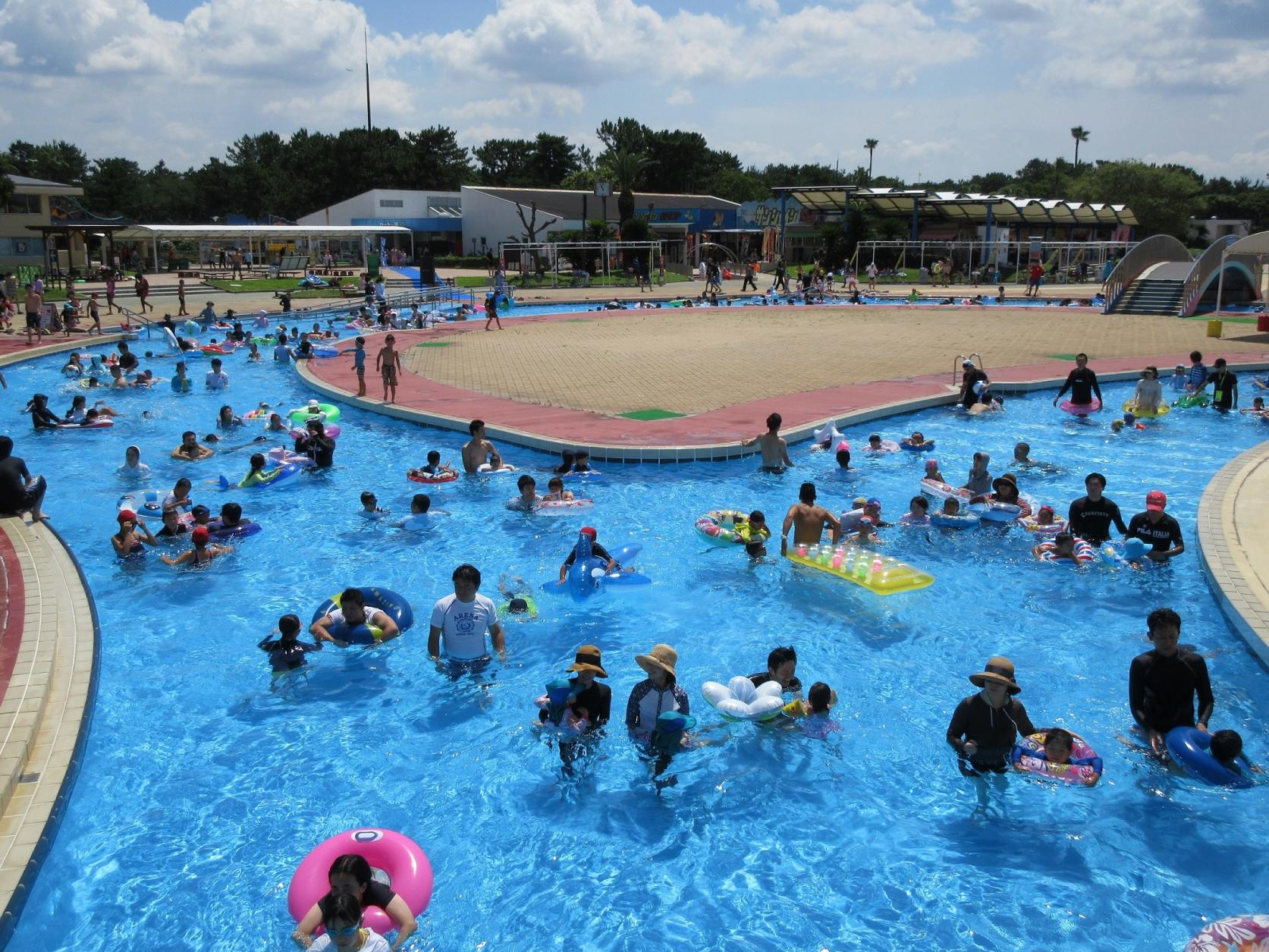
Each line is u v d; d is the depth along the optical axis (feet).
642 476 43.75
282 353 81.10
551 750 21.56
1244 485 39.58
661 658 20.56
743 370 73.72
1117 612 28.37
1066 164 450.30
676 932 16.02
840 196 221.66
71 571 30.50
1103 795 19.48
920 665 25.32
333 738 22.12
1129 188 309.83
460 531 36.37
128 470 44.06
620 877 17.42
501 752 21.56
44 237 141.59
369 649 26.35
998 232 206.18
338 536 35.94
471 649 25.18
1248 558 30.50
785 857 17.92
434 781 20.45
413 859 16.39
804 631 27.50
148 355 83.46
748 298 155.94
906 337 98.12
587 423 53.01
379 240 199.52
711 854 18.03
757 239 242.58
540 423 52.95
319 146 315.17
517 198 230.27
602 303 148.46
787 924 16.16
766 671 24.41
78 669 23.82
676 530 36.24
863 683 24.39
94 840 18.37
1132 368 73.61
